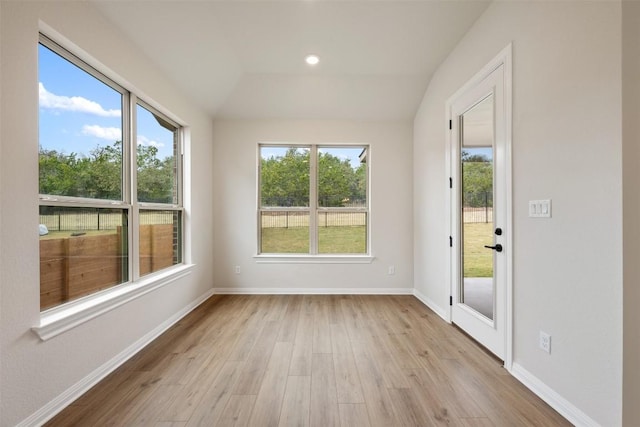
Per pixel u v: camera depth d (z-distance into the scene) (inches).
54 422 61.5
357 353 93.0
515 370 79.1
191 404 67.6
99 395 70.7
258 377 79.0
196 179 139.8
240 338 104.2
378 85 143.2
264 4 92.7
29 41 59.2
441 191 126.6
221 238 162.7
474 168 101.9
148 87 100.5
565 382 63.4
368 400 69.4
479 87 97.4
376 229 163.6
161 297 109.0
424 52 119.0
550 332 67.4
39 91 66.0
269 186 167.2
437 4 92.5
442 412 65.2
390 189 163.6
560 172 64.6
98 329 76.9
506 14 82.9
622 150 51.8
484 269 96.0
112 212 88.8
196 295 140.7
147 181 109.0
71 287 74.0
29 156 59.4
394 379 78.2
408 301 149.8
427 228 142.2
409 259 163.6
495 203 89.2
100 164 84.4
